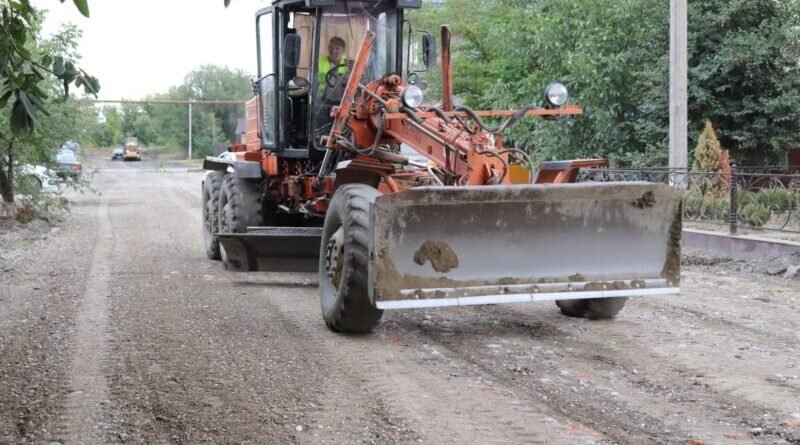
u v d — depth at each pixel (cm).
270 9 982
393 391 543
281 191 1043
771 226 1189
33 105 514
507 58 1869
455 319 764
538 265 668
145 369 600
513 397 532
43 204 1900
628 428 476
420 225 638
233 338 691
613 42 1700
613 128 1688
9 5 522
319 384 560
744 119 1614
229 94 7388
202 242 1385
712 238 1148
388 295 635
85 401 528
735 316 772
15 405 521
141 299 865
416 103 721
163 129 7669
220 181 1163
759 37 1574
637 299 856
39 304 841
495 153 723
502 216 655
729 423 484
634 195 677
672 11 1409
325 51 938
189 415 500
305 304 841
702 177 1288
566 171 765
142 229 1589
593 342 673
